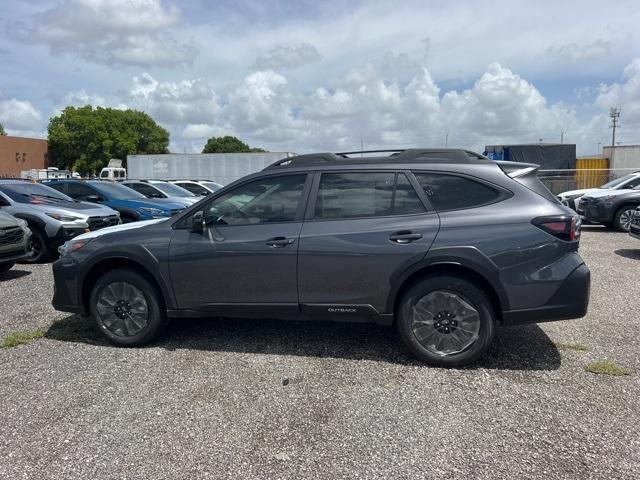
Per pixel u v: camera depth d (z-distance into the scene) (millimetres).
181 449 2961
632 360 4199
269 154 29094
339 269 4078
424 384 3771
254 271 4246
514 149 27062
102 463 2826
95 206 10414
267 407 3453
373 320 4125
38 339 4848
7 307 6047
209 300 4402
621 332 4910
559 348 4477
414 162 4199
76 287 4680
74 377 3959
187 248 4371
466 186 4055
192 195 16953
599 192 13711
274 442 3027
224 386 3777
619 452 2863
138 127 76812
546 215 3852
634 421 3201
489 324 3928
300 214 4250
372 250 3996
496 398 3539
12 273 8344
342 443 3006
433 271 4031
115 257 4535
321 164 4316
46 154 70562
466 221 3920
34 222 9164
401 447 2957
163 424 3240
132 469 2770
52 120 70688
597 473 2672
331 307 4164
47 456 2893
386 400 3533
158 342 4723
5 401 3562
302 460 2842
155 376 3965
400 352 4398
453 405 3447
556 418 3256
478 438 3037
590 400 3492
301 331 4996
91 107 72000
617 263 8633
